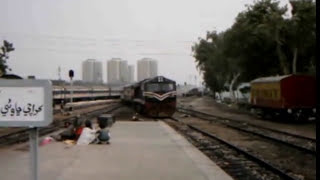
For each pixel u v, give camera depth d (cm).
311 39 5316
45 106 622
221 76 9944
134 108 6412
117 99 13025
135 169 1380
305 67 5784
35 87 621
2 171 1334
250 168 1661
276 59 5969
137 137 2467
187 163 1516
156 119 4675
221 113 6106
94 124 3431
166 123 3966
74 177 1235
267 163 1661
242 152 2045
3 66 6700
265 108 4747
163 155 1722
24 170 1354
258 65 6103
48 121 623
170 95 5000
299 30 5297
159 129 3059
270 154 2091
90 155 1697
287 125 3934
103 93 11575
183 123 4106
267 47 5766
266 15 5622
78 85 10050
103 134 2120
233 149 2225
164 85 5006
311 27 5269
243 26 5844
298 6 5331
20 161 1552
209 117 5212
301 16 5262
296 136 2859
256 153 2125
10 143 2303
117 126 3319
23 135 2845
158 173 1311
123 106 8219
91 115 5144
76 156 1667
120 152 1800
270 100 4528
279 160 1895
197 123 4228
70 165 1448
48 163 1490
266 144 2505
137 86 5925
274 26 5366
